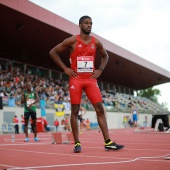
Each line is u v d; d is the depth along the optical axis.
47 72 34.66
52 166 3.52
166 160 3.82
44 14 23.31
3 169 3.29
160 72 46.75
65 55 31.53
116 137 11.12
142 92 83.38
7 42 26.56
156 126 16.75
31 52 29.39
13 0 20.48
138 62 39.44
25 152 5.57
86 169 3.27
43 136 14.06
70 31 26.17
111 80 47.38
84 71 5.35
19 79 26.80
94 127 30.14
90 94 5.43
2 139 11.31
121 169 3.20
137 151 5.22
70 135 8.05
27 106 9.73
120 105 39.34
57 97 28.38
